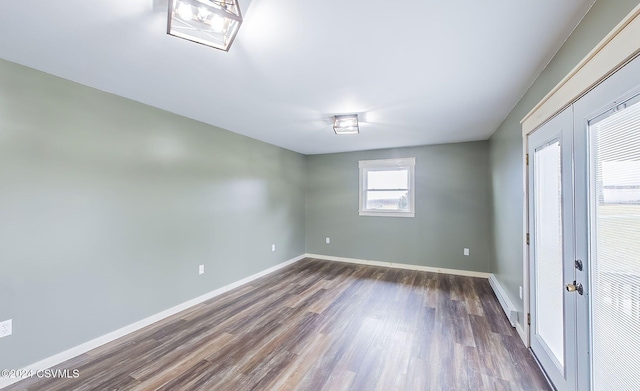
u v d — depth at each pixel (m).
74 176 2.16
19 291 1.88
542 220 1.96
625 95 1.02
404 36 1.51
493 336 2.43
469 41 1.56
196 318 2.82
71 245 2.14
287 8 1.27
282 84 2.17
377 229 5.01
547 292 1.86
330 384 1.82
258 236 4.27
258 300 3.31
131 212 2.55
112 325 2.39
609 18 1.13
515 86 2.17
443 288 3.72
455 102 2.53
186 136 3.09
